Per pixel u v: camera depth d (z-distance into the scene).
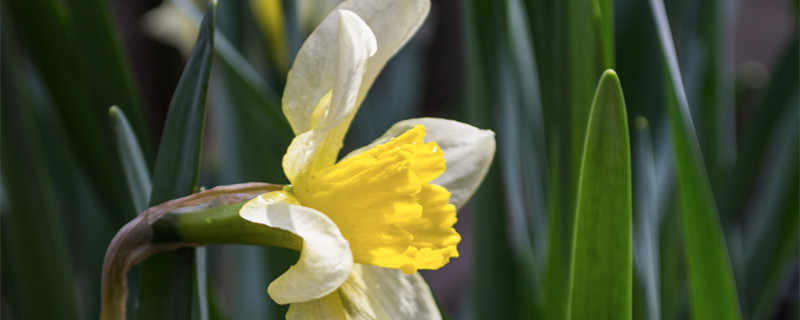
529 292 0.53
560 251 0.49
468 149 0.44
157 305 0.41
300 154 0.41
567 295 0.49
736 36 1.79
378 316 0.42
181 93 0.41
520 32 0.54
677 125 0.45
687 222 0.47
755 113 0.63
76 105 0.51
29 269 0.51
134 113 0.52
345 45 0.40
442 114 1.11
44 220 0.51
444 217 0.42
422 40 0.90
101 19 0.50
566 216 0.48
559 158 0.48
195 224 0.41
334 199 0.41
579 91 0.46
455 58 1.08
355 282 0.43
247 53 0.65
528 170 0.55
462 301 0.86
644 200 0.50
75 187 0.64
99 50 0.51
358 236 0.41
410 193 0.41
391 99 0.85
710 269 0.47
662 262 0.58
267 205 0.40
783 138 0.62
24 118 0.50
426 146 0.42
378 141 0.44
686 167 0.46
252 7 0.64
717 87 0.62
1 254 0.52
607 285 0.43
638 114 0.54
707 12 0.61
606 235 0.43
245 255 0.62
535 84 0.55
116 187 0.53
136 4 1.03
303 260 0.40
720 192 0.63
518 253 0.54
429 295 0.43
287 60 0.66
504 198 0.54
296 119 0.42
